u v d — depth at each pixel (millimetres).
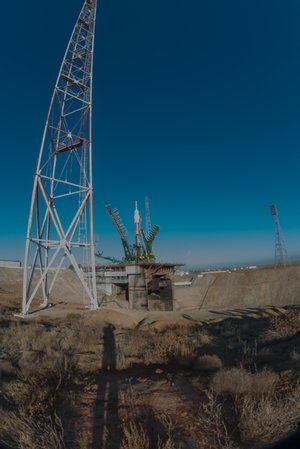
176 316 29328
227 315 28625
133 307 80562
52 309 37406
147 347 14727
